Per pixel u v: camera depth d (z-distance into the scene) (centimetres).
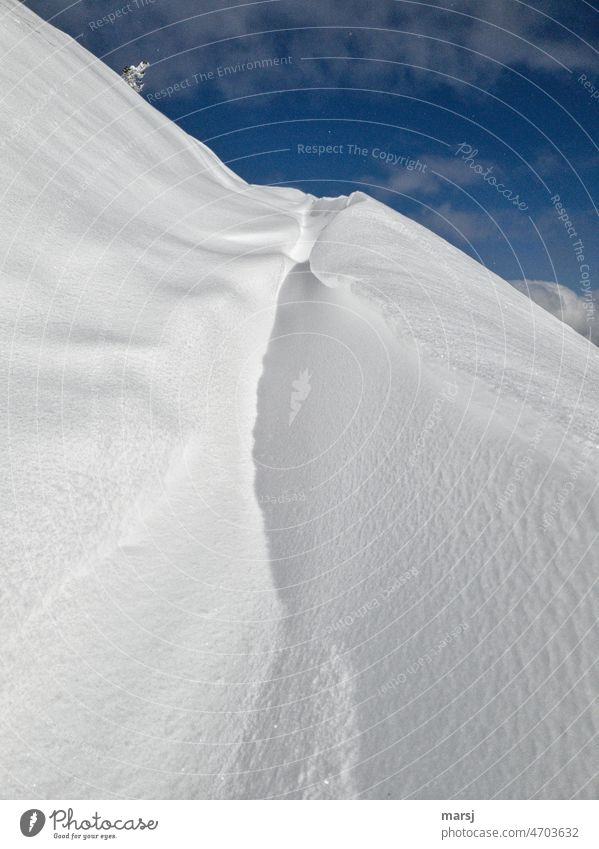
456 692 267
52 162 748
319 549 383
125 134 1351
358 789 238
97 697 264
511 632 282
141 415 424
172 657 296
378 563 354
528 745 240
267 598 349
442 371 452
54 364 417
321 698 281
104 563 329
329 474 452
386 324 548
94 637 288
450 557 333
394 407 477
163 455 419
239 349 642
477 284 1002
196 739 261
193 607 329
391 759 249
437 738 252
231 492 445
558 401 411
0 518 286
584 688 248
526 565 305
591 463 334
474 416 407
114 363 460
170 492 410
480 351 496
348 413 512
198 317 602
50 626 277
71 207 672
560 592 285
